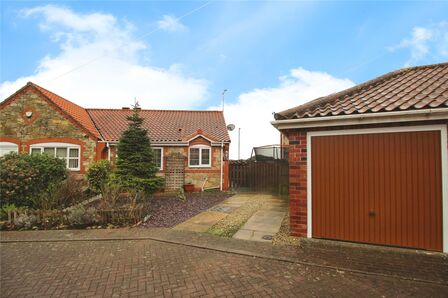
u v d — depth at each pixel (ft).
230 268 15.56
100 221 26.35
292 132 21.33
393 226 18.03
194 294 12.68
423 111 16.17
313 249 18.19
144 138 41.24
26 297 12.50
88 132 47.65
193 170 51.88
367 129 18.90
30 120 46.73
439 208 16.85
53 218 26.30
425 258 16.20
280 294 12.51
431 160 17.13
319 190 20.31
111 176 39.19
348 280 13.84
